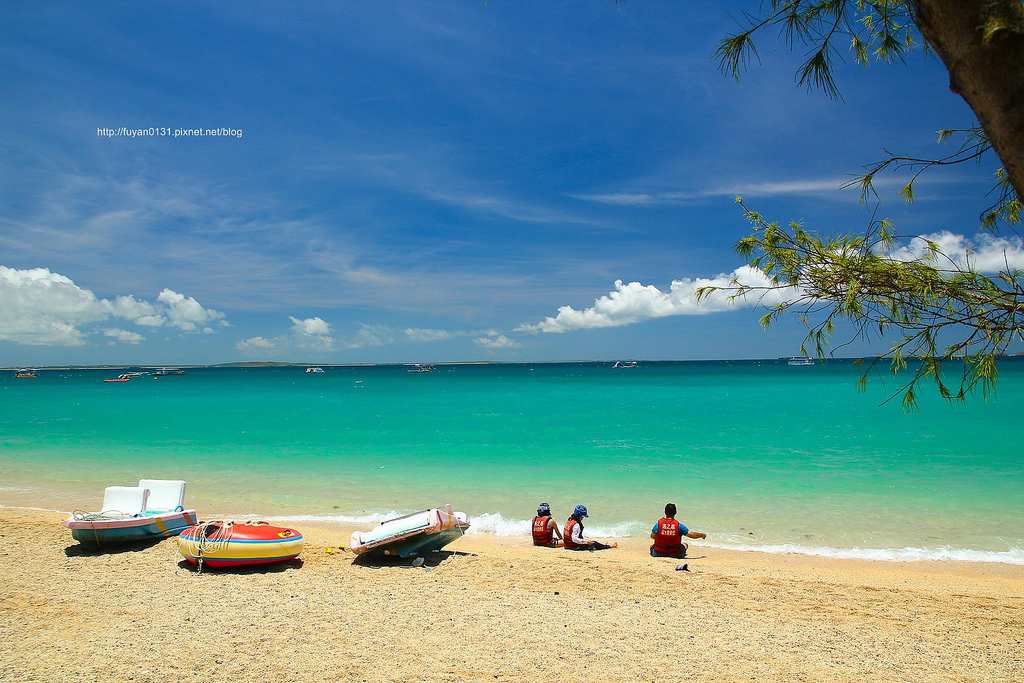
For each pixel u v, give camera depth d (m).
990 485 15.85
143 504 11.01
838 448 21.98
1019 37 1.70
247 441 25.16
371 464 19.88
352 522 13.20
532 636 6.95
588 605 8.05
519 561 10.02
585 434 26.75
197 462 20.39
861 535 11.93
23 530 11.50
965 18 1.80
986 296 2.72
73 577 8.85
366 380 110.12
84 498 15.40
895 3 3.59
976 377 2.71
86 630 6.91
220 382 105.44
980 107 1.85
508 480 17.33
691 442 24.02
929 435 24.83
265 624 7.18
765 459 20.05
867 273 2.87
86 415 36.94
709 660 6.34
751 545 11.40
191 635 6.80
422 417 34.84
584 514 11.33
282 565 9.67
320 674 5.87
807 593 8.59
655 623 7.42
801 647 6.71
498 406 42.47
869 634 7.11
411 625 7.23
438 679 5.80
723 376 103.81
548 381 91.50
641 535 12.22
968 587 8.98
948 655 6.52
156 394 62.62
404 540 9.64
